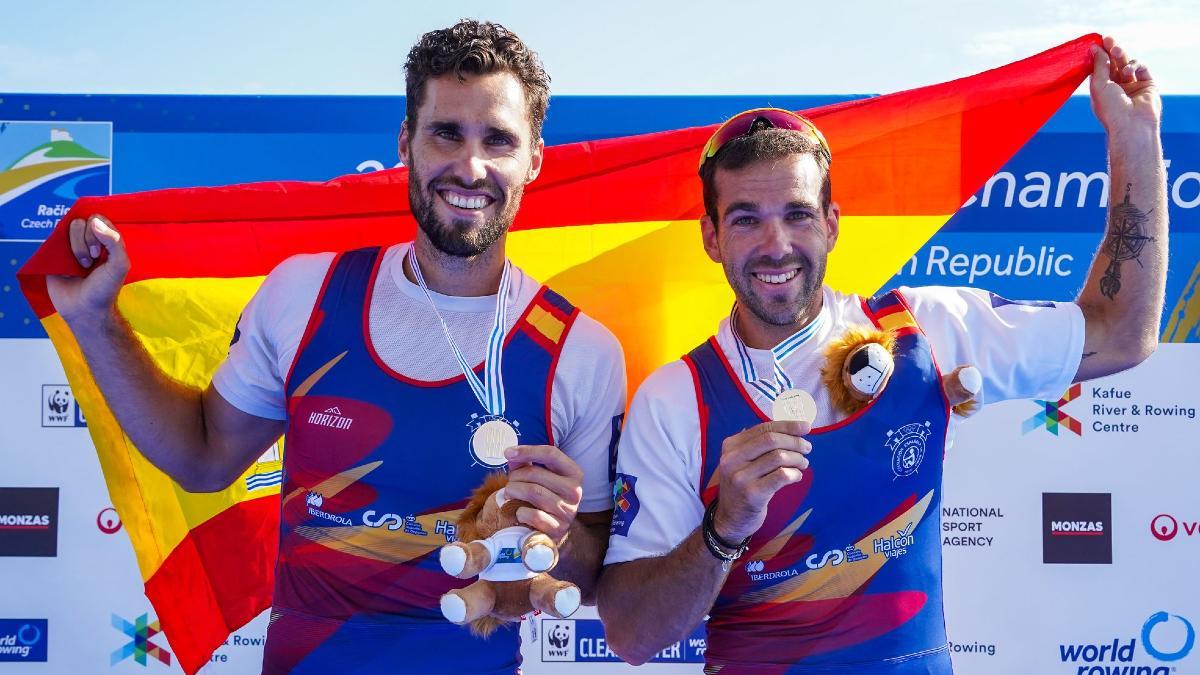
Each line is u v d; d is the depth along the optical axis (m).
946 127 2.96
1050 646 3.46
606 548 2.51
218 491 2.71
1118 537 3.46
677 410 2.42
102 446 2.89
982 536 3.47
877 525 2.36
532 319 2.46
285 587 2.43
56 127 3.47
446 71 2.31
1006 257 3.51
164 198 2.74
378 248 2.58
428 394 2.37
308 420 2.40
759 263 2.37
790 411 2.13
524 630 3.51
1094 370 2.56
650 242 3.06
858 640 2.32
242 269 2.94
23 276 2.51
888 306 2.55
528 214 3.05
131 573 3.47
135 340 2.56
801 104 3.46
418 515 2.35
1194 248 3.46
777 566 2.35
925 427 2.40
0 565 3.44
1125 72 2.73
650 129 3.47
